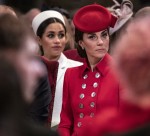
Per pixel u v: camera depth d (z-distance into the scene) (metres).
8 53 5.23
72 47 12.52
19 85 5.09
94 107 8.91
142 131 4.96
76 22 9.29
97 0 12.58
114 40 10.73
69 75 9.31
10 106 5.04
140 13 11.20
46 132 5.39
